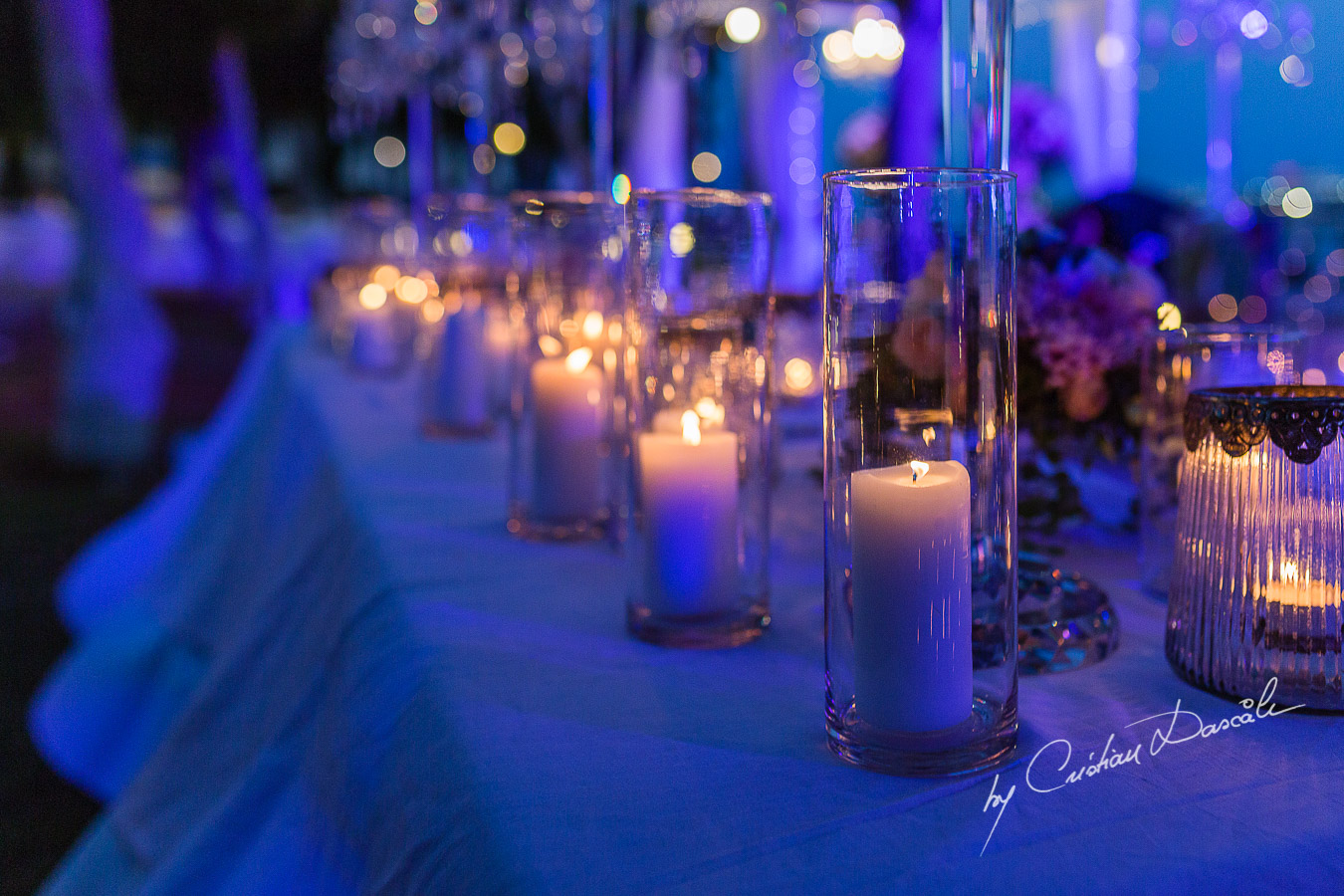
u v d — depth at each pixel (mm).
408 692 684
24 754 2113
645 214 727
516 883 423
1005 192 499
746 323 726
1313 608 562
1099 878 418
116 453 4809
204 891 901
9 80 6383
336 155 10195
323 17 6590
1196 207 1961
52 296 13164
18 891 1620
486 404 1606
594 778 513
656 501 718
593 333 1015
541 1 2965
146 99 8188
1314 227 3281
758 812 476
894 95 2330
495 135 3178
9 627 2854
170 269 15914
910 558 497
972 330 496
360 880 645
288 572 1271
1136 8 4207
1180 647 627
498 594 841
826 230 509
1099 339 788
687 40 2596
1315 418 555
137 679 1951
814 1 2426
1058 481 798
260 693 1143
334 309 2945
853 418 508
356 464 1395
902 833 455
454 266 1592
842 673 530
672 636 720
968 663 514
